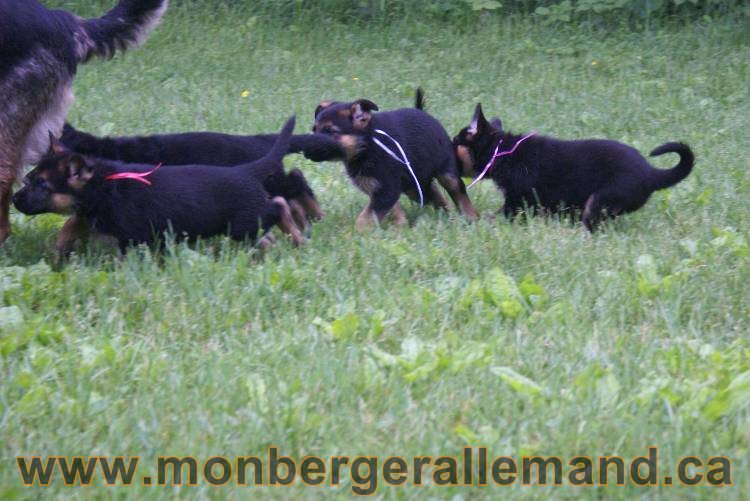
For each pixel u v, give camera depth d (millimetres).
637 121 14914
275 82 17422
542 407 6004
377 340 7086
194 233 8750
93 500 5094
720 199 10789
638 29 19953
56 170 8344
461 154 10469
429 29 20172
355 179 10078
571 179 9898
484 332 7258
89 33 9461
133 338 7137
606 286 7953
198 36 19609
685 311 7637
